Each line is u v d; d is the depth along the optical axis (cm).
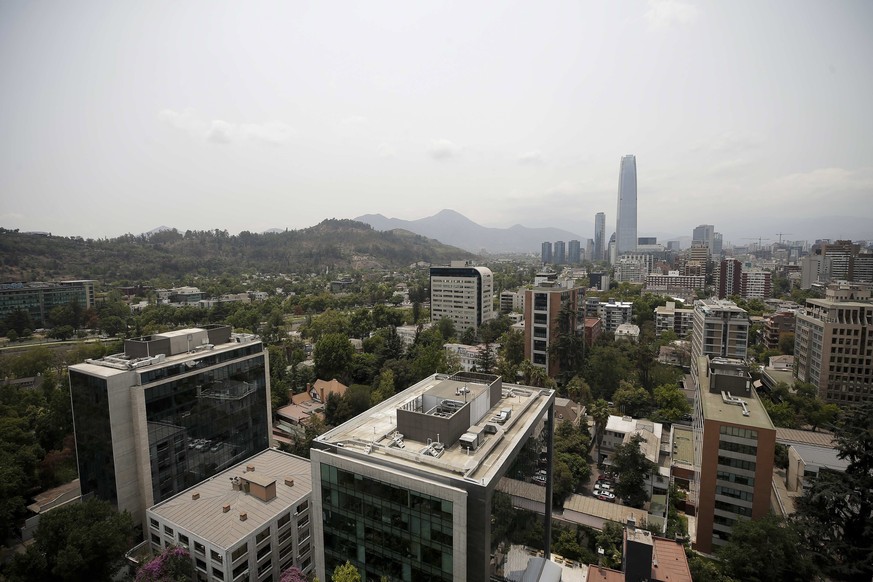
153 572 5406
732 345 13800
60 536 5731
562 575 6550
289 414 12312
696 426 9375
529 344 15012
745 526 6250
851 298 12700
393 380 13175
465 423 4866
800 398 11631
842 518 6328
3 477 7238
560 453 9412
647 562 5459
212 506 6262
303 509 6594
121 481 6625
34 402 10994
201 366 7638
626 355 15512
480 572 3775
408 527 4072
